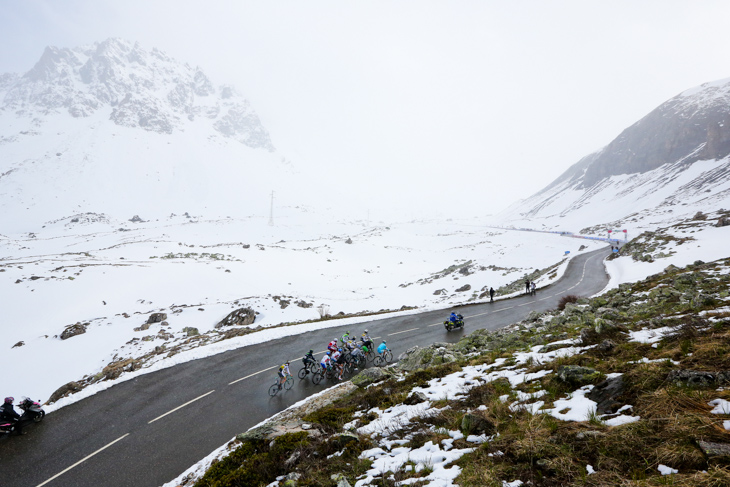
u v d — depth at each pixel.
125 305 36.53
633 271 35.69
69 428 12.84
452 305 33.00
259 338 23.66
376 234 132.50
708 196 106.19
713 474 2.86
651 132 193.75
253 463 6.98
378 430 6.96
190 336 27.53
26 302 35.09
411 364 15.55
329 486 5.11
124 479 9.93
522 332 16.53
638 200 143.25
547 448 4.18
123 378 17.53
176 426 12.78
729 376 4.25
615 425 4.20
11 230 131.75
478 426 5.56
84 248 87.25
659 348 6.55
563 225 148.38
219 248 80.81
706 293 12.77
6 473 10.42
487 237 118.38
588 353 7.84
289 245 101.62
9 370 22.91
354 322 28.02
